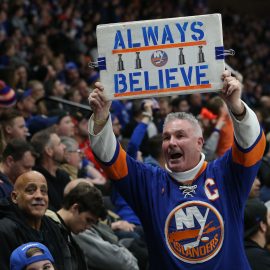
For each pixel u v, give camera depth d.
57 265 9.17
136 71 7.70
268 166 14.15
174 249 7.64
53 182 12.03
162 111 19.31
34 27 28.45
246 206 10.31
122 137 18.08
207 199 7.71
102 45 7.70
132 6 37.41
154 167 8.02
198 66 7.67
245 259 7.71
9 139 12.67
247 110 7.61
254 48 42.91
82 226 10.15
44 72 20.92
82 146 16.16
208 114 15.95
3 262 8.75
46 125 15.13
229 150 7.88
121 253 11.08
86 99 21.34
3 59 22.55
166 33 7.68
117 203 13.61
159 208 7.76
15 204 9.24
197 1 44.50
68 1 32.44
